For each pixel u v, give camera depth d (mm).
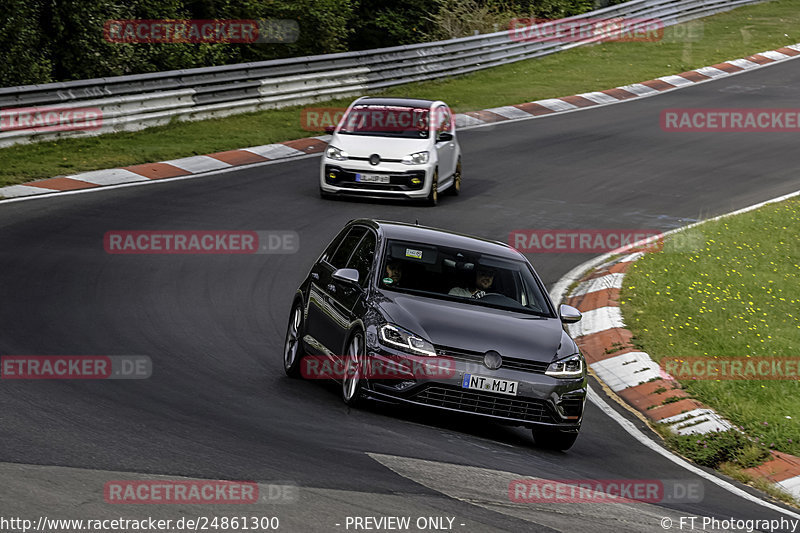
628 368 42625
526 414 31016
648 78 124125
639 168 85375
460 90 113062
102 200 62438
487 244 36750
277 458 25094
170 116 86438
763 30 156875
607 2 160375
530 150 89312
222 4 112250
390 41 141375
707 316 49656
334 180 68062
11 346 35281
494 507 23328
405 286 33656
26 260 48438
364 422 30656
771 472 33469
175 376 33906
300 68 99812
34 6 89938
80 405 28625
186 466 23484
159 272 49156
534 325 32969
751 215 71062
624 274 55938
